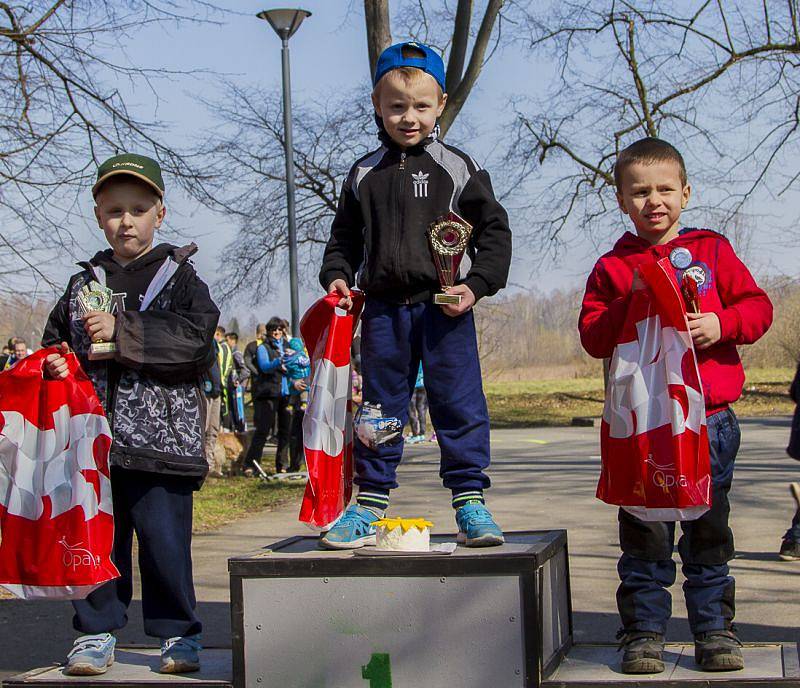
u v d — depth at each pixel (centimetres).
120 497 376
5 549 355
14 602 626
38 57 1076
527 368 4794
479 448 372
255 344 1312
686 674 325
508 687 321
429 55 382
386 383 378
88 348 379
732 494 944
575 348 5012
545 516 843
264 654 337
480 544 348
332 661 332
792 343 3325
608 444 335
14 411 358
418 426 1678
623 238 365
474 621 323
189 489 378
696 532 339
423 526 337
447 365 371
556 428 2034
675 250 342
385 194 378
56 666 374
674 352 325
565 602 375
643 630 334
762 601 545
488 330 3456
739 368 346
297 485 1153
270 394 1278
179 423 373
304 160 2534
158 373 368
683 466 320
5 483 357
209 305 382
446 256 363
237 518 909
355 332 390
